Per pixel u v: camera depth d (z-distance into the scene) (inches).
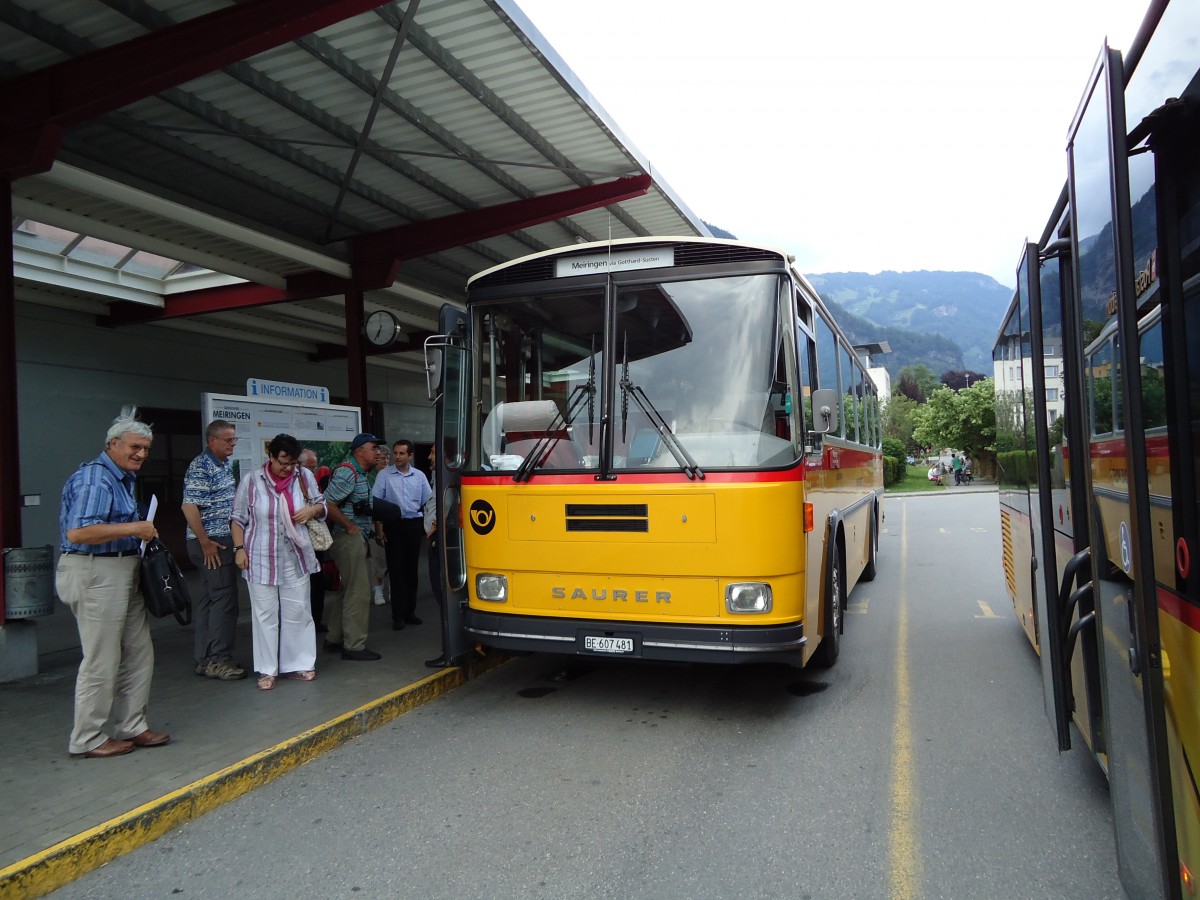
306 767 202.5
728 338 219.6
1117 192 103.5
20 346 513.7
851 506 358.9
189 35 245.1
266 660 253.4
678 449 215.0
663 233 507.2
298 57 282.2
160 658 295.0
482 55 294.4
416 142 353.1
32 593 273.3
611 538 217.8
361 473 301.0
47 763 191.3
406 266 521.3
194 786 176.9
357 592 287.7
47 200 375.6
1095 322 125.5
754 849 152.3
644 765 196.4
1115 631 116.9
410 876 146.4
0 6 241.9
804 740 211.6
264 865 152.9
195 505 261.9
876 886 138.4
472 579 238.1
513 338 239.3
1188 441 93.6
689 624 210.4
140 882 148.3
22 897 142.4
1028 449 232.4
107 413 567.2
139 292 528.4
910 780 183.8
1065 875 141.4
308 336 693.3
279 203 396.2
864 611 392.5
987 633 337.7
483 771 195.6
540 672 286.8
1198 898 90.4
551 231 489.1
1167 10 94.0
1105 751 137.4
